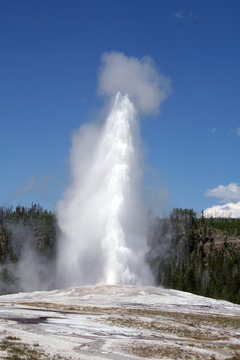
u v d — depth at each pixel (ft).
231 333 171.12
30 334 125.39
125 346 123.24
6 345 104.68
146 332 152.25
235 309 262.26
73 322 157.48
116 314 190.29
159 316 197.16
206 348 134.21
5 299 257.55
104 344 123.34
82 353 109.50
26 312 177.58
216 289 437.17
